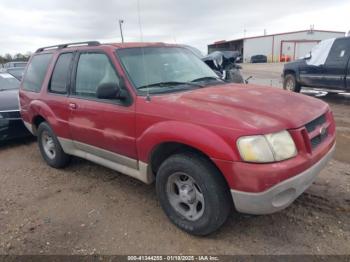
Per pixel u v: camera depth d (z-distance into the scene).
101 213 3.71
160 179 3.27
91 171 4.99
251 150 2.61
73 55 4.41
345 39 9.51
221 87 3.75
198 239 3.14
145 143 3.28
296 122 2.82
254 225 3.29
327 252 2.85
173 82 3.76
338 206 3.54
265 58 51.66
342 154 5.13
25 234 3.36
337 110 8.66
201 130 2.82
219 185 2.87
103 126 3.79
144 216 3.59
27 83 5.44
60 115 4.52
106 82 3.53
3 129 6.37
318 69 10.26
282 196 2.75
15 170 5.29
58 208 3.89
